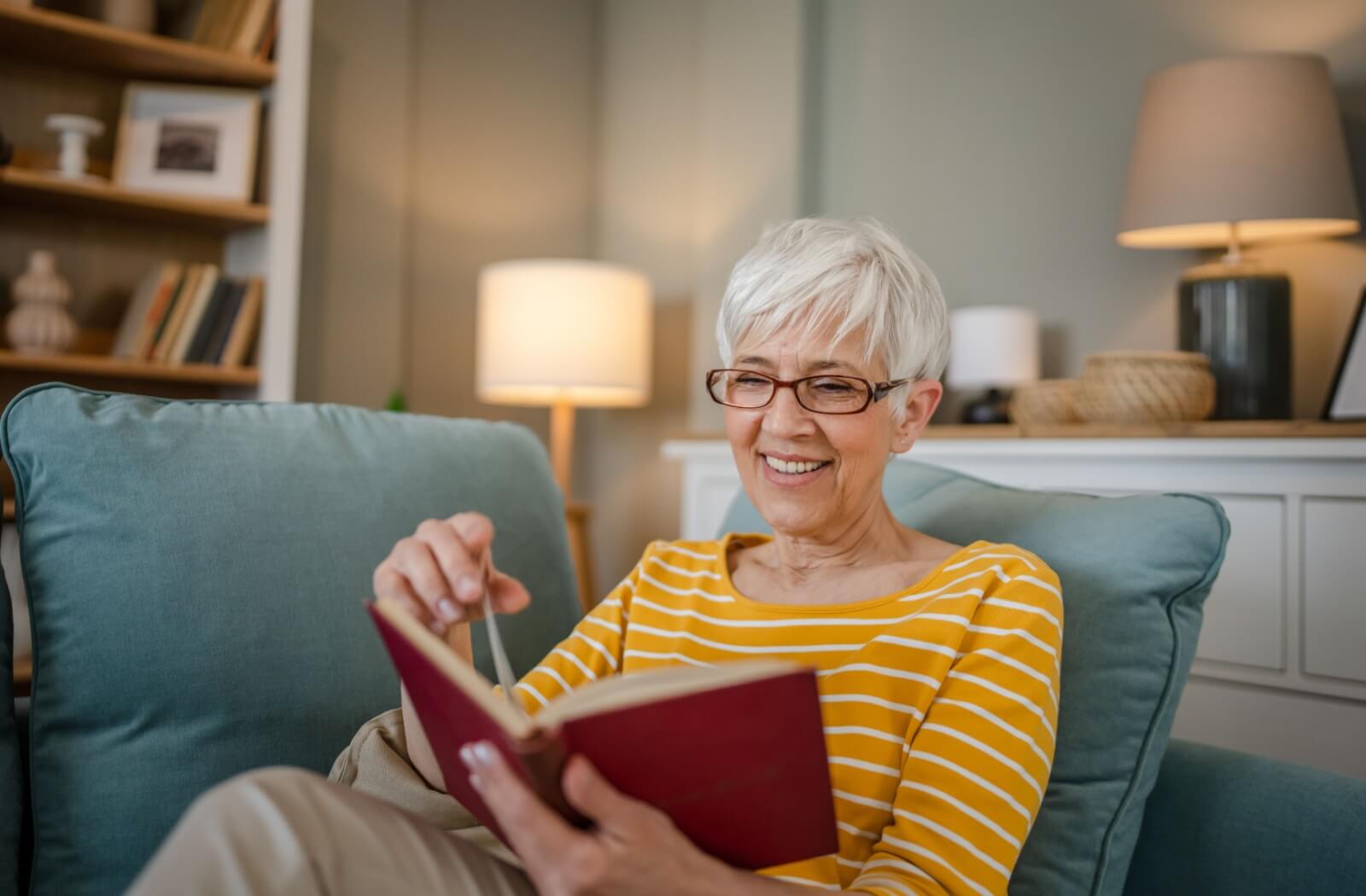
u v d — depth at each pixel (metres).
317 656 1.09
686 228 3.70
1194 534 1.08
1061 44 2.92
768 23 3.42
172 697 1.02
